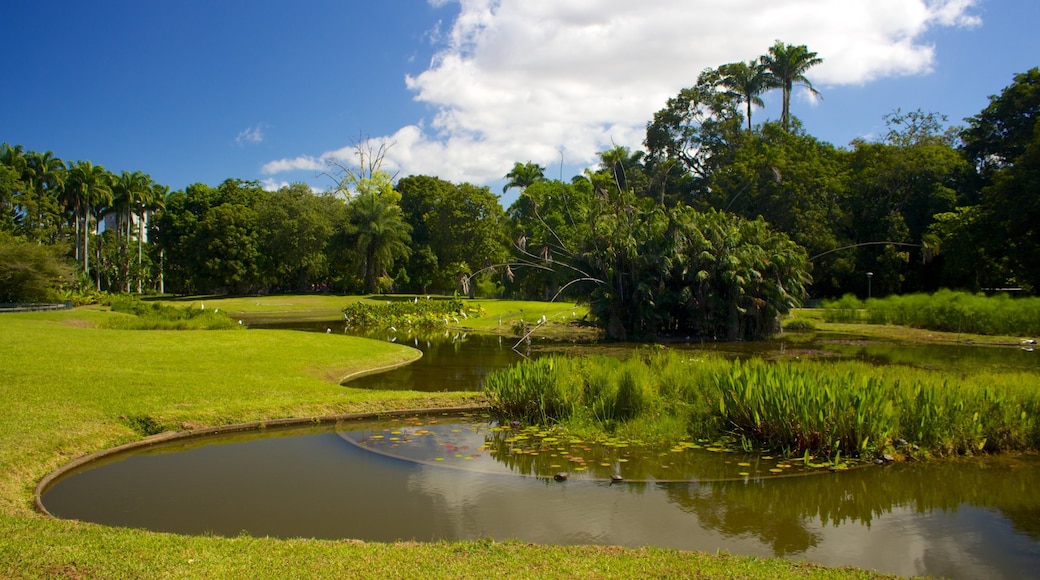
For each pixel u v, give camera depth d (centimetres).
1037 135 3703
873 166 4878
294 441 1008
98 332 2030
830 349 2406
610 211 2894
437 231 6862
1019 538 643
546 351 2339
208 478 814
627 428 1049
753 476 838
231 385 1284
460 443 997
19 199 5328
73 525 576
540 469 863
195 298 5756
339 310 4900
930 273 4875
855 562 580
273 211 6319
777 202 4709
